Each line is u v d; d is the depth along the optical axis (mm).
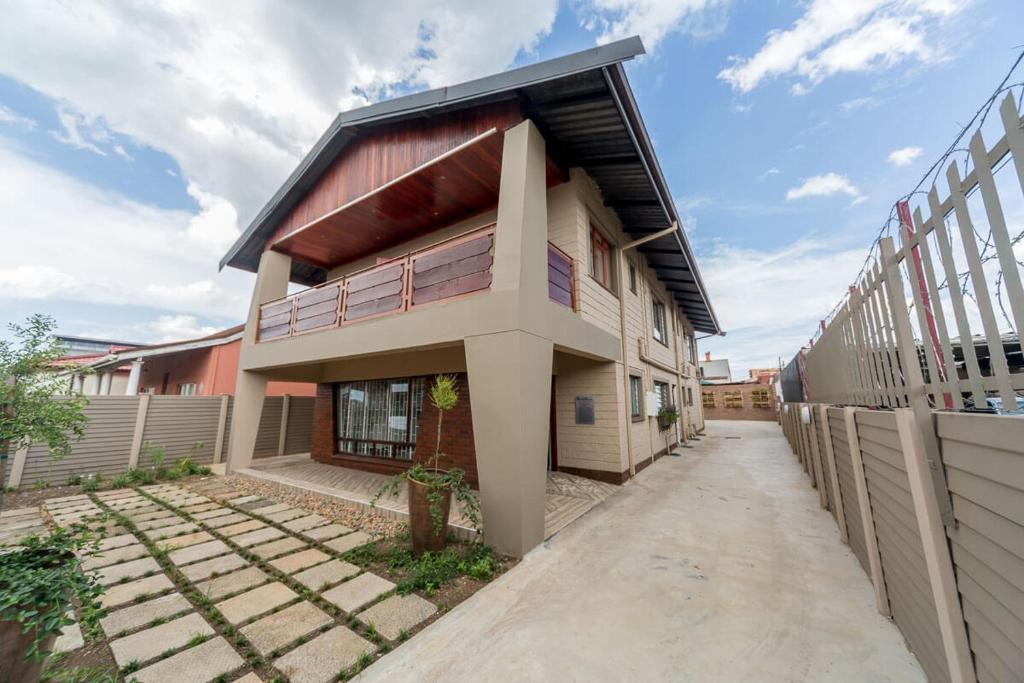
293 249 8555
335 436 8562
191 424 8609
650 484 6684
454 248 4738
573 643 2463
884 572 2744
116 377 17094
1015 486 1261
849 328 3963
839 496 4137
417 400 7102
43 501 5816
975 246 1548
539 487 4023
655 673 2199
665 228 8562
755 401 24188
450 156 5301
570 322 5117
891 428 2238
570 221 6277
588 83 4512
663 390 11117
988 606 1479
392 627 2623
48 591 1821
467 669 2250
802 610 2783
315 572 3420
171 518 4949
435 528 3656
